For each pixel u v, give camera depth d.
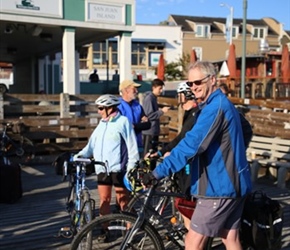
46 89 19.61
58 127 8.98
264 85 19.08
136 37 34.88
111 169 4.01
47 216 5.17
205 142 2.59
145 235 3.04
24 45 16.44
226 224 2.81
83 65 33.00
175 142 3.62
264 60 23.36
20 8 10.23
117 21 11.53
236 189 2.67
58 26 11.09
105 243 3.16
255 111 10.23
